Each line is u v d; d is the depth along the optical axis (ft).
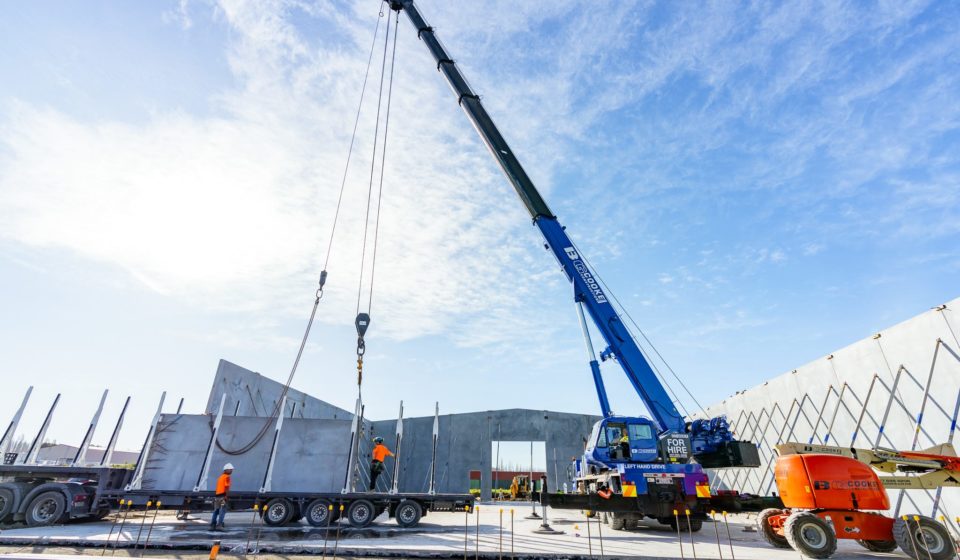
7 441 44.06
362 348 43.73
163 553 30.17
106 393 49.08
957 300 36.81
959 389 36.24
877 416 43.62
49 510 41.14
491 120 54.29
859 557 31.24
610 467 43.52
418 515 42.86
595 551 31.19
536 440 101.55
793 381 56.18
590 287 48.01
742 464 43.37
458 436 101.96
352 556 30.01
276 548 31.07
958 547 33.50
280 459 44.65
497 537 37.45
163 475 44.14
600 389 46.75
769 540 35.29
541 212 50.72
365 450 93.81
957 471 32.81
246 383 73.41
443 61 57.06
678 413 44.45
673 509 40.78
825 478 32.19
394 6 58.90
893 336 42.52
